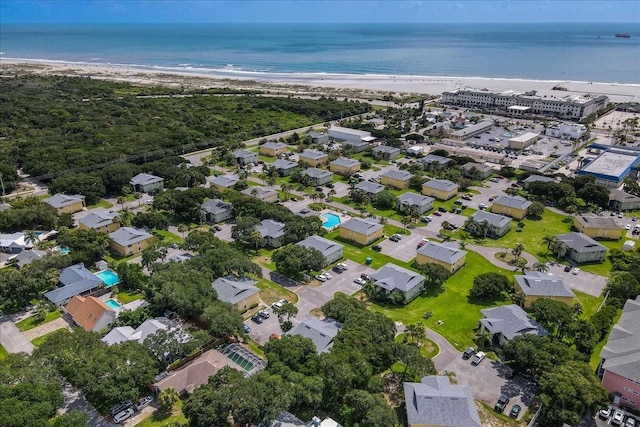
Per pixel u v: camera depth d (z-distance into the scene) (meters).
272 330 109.88
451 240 156.88
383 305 120.88
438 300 123.69
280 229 152.62
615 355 92.62
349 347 91.12
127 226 160.12
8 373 82.50
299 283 130.62
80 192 184.50
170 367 94.44
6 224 158.38
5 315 115.56
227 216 173.38
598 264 142.62
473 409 80.81
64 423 74.50
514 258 145.50
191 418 78.06
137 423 83.00
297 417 83.81
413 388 84.88
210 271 122.06
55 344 92.31
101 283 124.62
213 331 101.88
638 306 106.94
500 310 110.06
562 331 102.75
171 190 185.62
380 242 156.25
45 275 123.56
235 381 81.69
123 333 100.81
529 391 91.50
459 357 101.19
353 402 80.25
